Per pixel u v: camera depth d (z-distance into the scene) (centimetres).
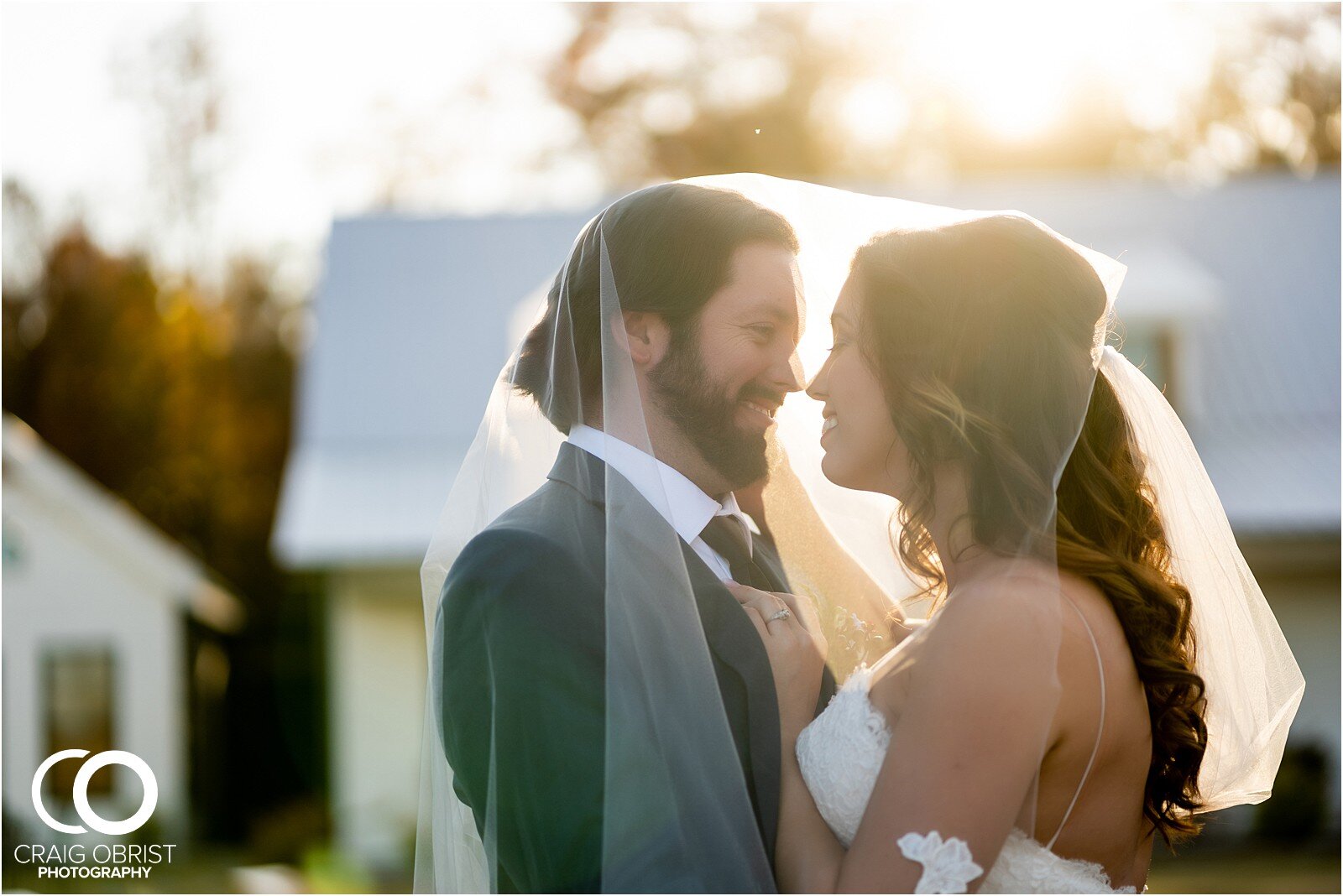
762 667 241
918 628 246
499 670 229
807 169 2170
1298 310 1516
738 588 257
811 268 271
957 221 241
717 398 256
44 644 1638
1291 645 1356
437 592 261
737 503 289
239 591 2497
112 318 2639
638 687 225
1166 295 1414
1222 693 257
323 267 1527
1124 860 227
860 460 240
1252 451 1384
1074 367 227
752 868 219
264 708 2131
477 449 268
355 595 1320
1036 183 1636
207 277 2698
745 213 262
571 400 255
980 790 203
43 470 1605
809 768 233
